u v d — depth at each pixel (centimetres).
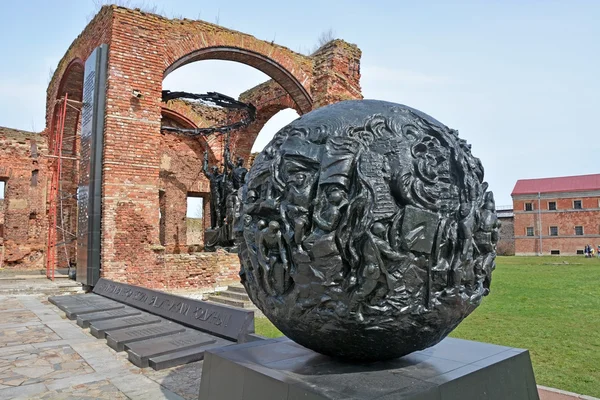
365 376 281
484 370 296
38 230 1808
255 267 321
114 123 1195
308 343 314
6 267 1739
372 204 281
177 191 2089
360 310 278
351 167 290
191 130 1841
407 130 308
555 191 4388
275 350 351
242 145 2169
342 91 1728
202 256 1316
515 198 4572
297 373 289
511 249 4650
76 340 643
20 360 541
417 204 288
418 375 282
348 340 288
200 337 606
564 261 2989
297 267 291
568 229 4312
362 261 279
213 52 1522
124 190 1195
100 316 770
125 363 529
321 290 282
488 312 935
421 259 282
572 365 548
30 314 853
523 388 323
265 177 326
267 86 2034
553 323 814
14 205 1775
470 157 334
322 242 280
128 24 1238
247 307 1054
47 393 429
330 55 1703
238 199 367
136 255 1198
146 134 1241
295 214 296
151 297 825
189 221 3550
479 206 313
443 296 289
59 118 1560
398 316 277
